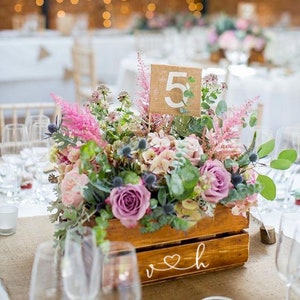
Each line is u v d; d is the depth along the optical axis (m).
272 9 8.43
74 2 8.08
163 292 1.44
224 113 1.63
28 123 2.45
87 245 1.19
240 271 1.56
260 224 1.81
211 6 8.87
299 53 5.31
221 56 5.16
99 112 1.57
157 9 8.59
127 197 1.38
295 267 1.29
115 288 1.13
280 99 4.45
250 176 1.54
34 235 1.75
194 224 1.47
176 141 1.48
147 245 1.46
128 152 1.39
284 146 2.17
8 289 1.42
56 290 1.13
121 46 6.31
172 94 1.54
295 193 2.14
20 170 2.19
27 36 6.25
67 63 6.11
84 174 1.44
